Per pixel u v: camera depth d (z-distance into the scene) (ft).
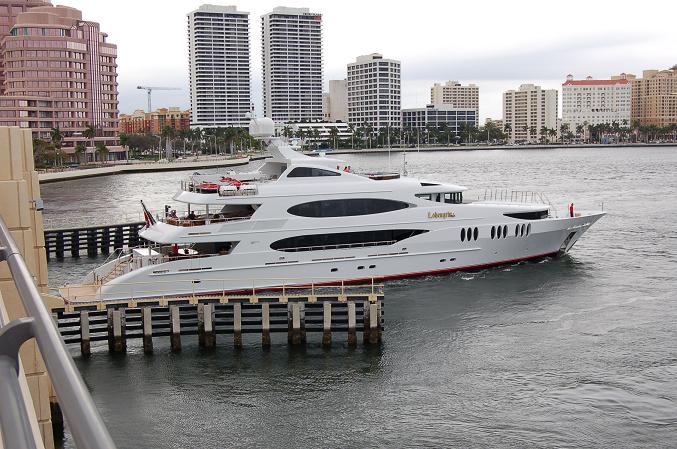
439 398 91.20
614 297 135.54
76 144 623.77
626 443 78.48
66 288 124.57
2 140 65.05
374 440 80.89
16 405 10.11
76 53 622.13
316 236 136.77
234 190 131.95
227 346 112.68
